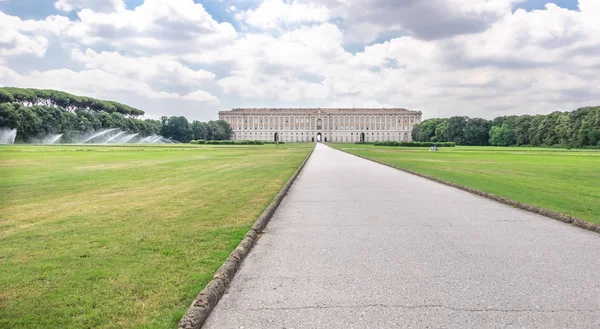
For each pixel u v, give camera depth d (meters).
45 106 111.12
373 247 7.72
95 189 15.81
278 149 75.00
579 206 11.93
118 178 20.17
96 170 24.80
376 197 14.34
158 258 6.61
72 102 150.12
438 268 6.45
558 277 6.03
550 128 116.75
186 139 157.12
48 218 9.97
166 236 8.10
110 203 12.34
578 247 7.74
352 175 22.78
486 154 55.41
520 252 7.36
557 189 16.19
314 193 15.38
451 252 7.37
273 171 24.61
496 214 11.16
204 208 11.43
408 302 5.14
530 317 4.72
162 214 10.52
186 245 7.41
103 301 4.97
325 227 9.51
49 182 18.20
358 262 6.79
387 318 4.71
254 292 5.52
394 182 19.19
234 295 5.42
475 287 5.64
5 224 9.26
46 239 7.86
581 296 5.32
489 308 4.96
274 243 8.06
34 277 5.74
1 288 5.36
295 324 4.57
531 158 44.53
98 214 10.52
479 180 19.53
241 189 15.83
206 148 75.94
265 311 4.92
